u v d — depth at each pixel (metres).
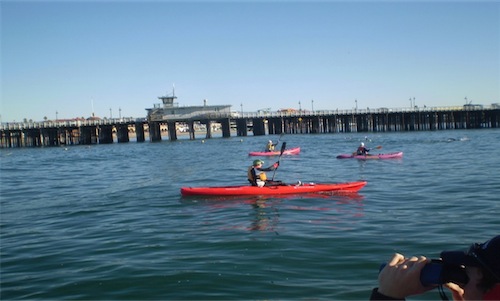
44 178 26.61
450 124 89.50
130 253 8.87
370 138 64.31
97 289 6.86
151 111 82.19
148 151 53.19
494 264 2.07
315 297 6.07
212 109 83.25
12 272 7.98
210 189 16.17
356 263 7.55
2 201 17.50
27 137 85.62
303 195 15.47
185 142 75.19
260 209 13.27
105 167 33.47
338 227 10.37
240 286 6.66
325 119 92.56
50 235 10.95
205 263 7.90
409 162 27.34
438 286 2.15
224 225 11.22
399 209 12.34
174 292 6.56
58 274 7.70
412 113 87.75
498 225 9.83
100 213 13.80
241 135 89.81
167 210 13.80
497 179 17.50
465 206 12.24
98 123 81.75
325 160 31.95
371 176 20.97
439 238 8.94
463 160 26.95
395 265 2.24
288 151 40.28
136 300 6.35
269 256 8.16
